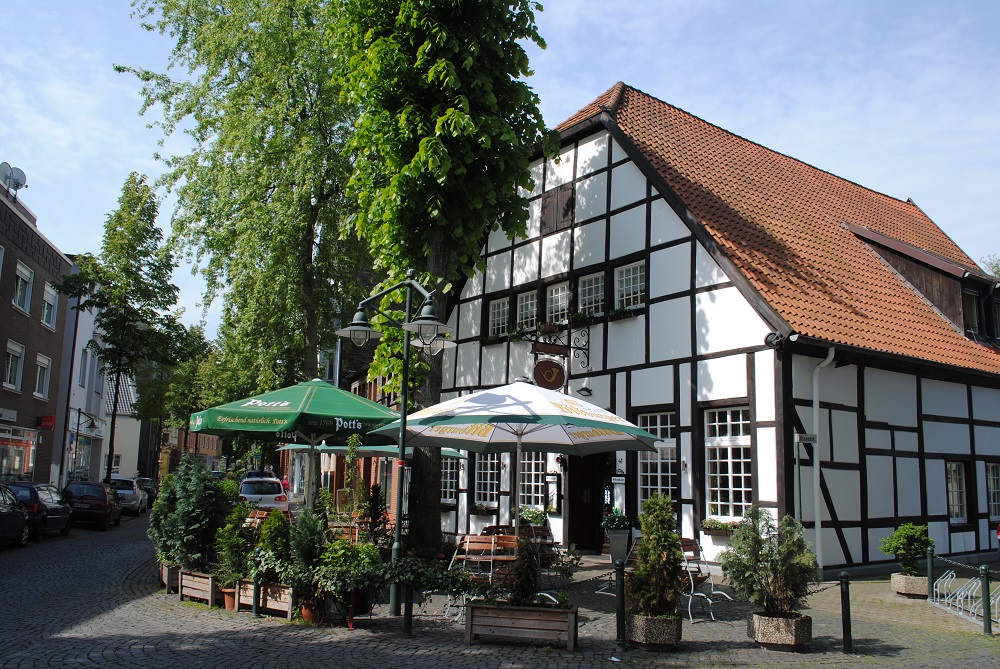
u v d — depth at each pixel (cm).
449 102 1414
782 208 1822
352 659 747
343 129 2273
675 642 813
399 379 1521
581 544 1689
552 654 787
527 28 1486
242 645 796
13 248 2583
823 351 1362
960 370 1562
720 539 1375
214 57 2275
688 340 1480
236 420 1127
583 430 1176
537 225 1903
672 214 1547
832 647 849
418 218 1464
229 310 2391
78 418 3697
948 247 2323
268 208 2234
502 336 1936
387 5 1437
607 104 1786
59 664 711
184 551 1071
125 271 2767
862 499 1402
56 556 1628
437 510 1473
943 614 1051
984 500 1678
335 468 3350
